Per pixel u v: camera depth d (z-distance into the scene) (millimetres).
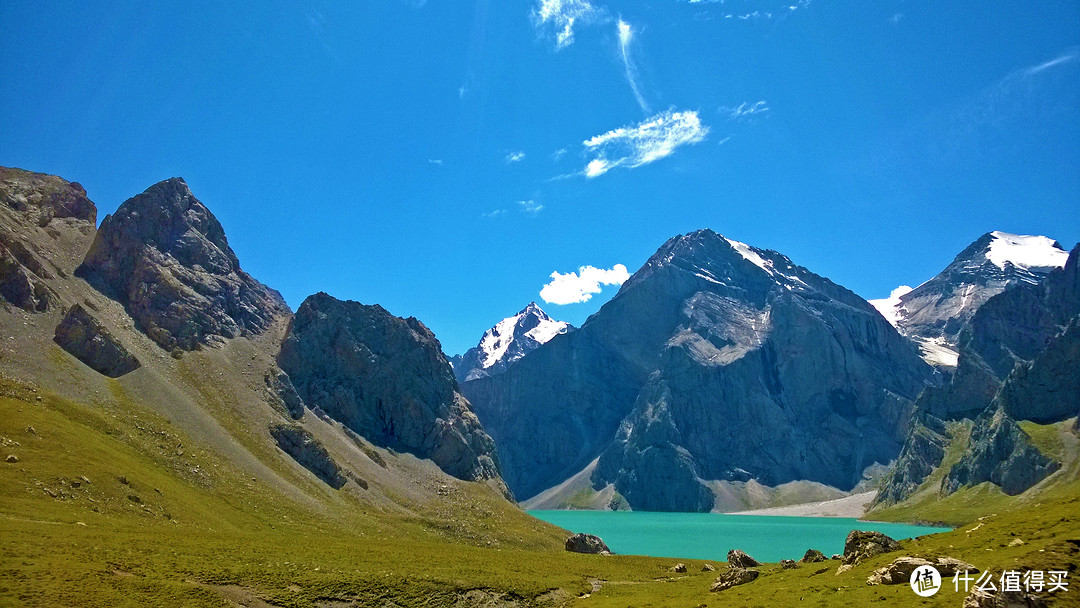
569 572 113375
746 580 87375
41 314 167500
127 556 79125
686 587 95688
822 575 77500
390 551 113750
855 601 60062
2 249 169000
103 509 104188
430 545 134250
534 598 94500
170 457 143125
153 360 186375
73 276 199375
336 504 169875
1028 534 65562
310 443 188250
